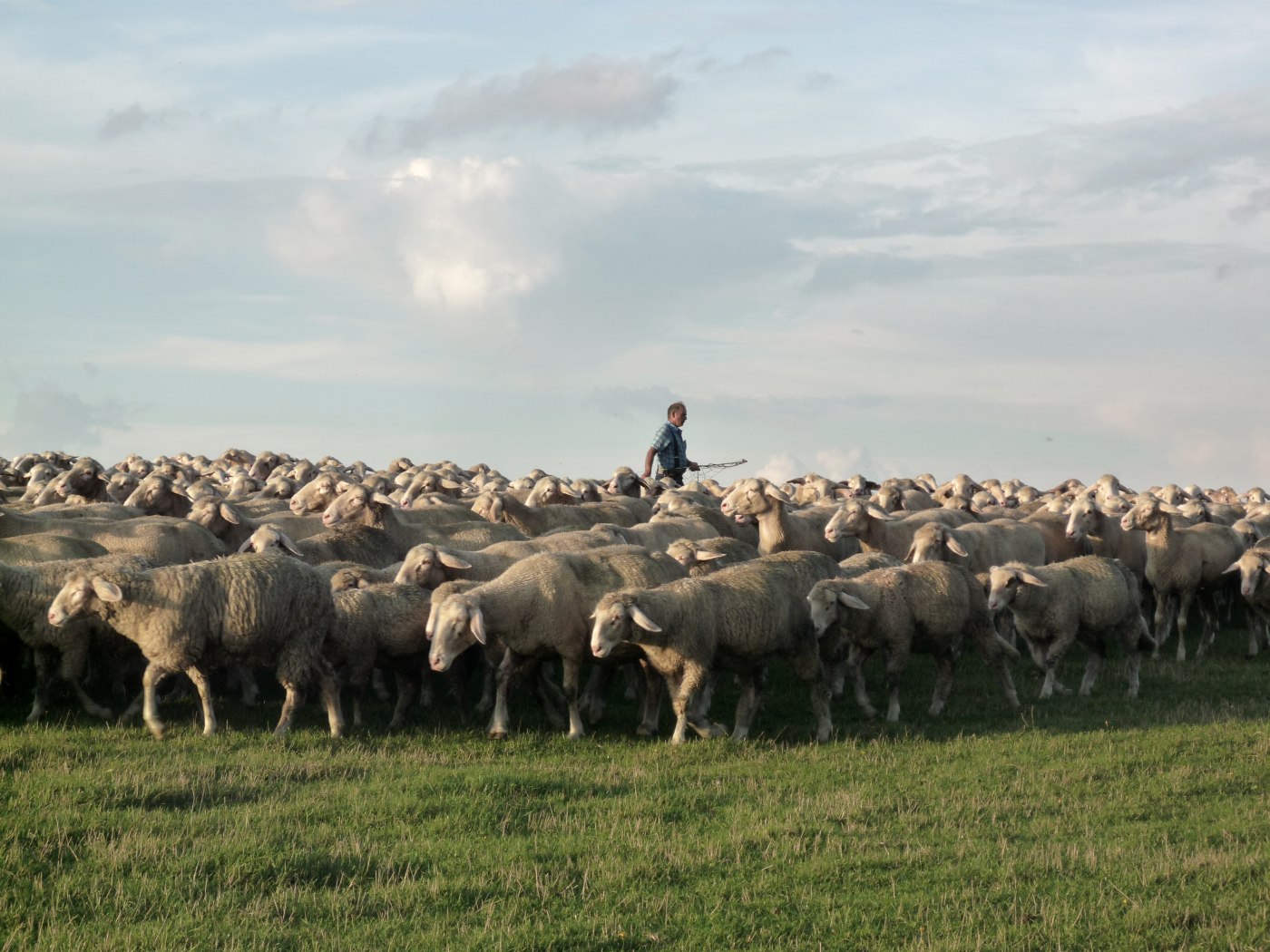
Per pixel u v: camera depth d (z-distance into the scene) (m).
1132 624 17.44
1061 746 13.79
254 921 8.49
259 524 19.83
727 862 9.90
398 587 15.43
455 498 27.31
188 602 13.33
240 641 13.50
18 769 11.74
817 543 21.98
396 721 15.23
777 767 12.91
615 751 13.71
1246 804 11.48
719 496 30.92
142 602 13.27
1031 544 21.69
